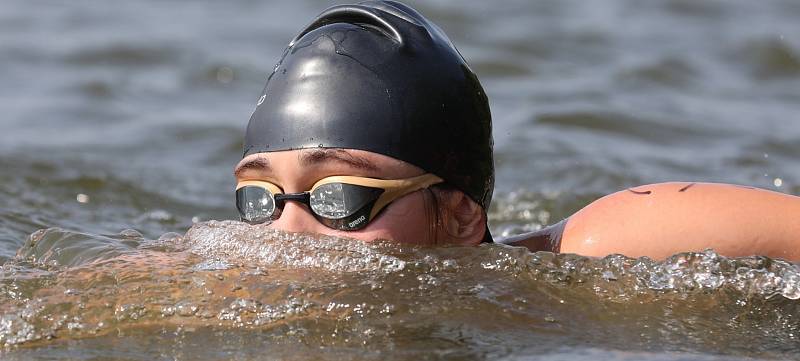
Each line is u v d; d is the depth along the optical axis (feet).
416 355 29.60
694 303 33.91
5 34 131.03
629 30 134.10
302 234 35.40
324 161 34.91
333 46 35.81
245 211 36.73
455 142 36.32
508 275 34.88
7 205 58.80
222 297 33.09
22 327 32.07
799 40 126.21
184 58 120.98
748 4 152.35
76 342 31.32
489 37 127.13
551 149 77.56
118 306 32.89
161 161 77.36
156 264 35.55
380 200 35.09
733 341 31.37
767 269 34.86
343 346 30.27
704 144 80.89
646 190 38.65
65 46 124.88
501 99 99.35
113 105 99.25
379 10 36.78
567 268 35.22
